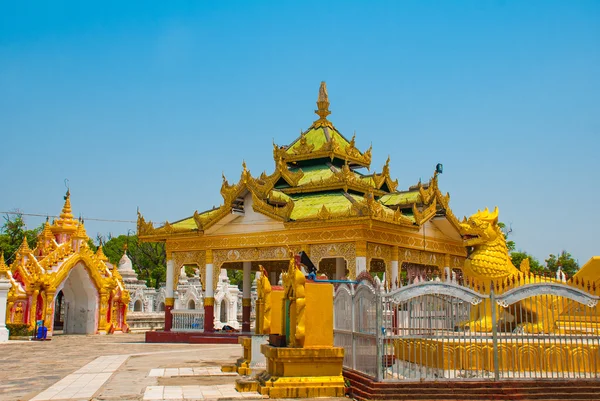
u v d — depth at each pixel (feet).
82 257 155.53
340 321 62.90
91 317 159.02
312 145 121.80
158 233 121.08
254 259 109.70
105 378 65.16
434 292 53.62
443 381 50.75
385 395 49.55
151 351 101.30
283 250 106.11
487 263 66.74
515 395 50.24
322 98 128.67
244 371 67.41
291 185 116.26
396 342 56.18
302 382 51.57
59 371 72.59
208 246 115.96
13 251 246.27
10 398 51.96
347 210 97.19
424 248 111.55
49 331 140.87
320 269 138.00
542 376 53.21
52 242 163.02
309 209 105.50
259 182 114.93
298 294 52.75
